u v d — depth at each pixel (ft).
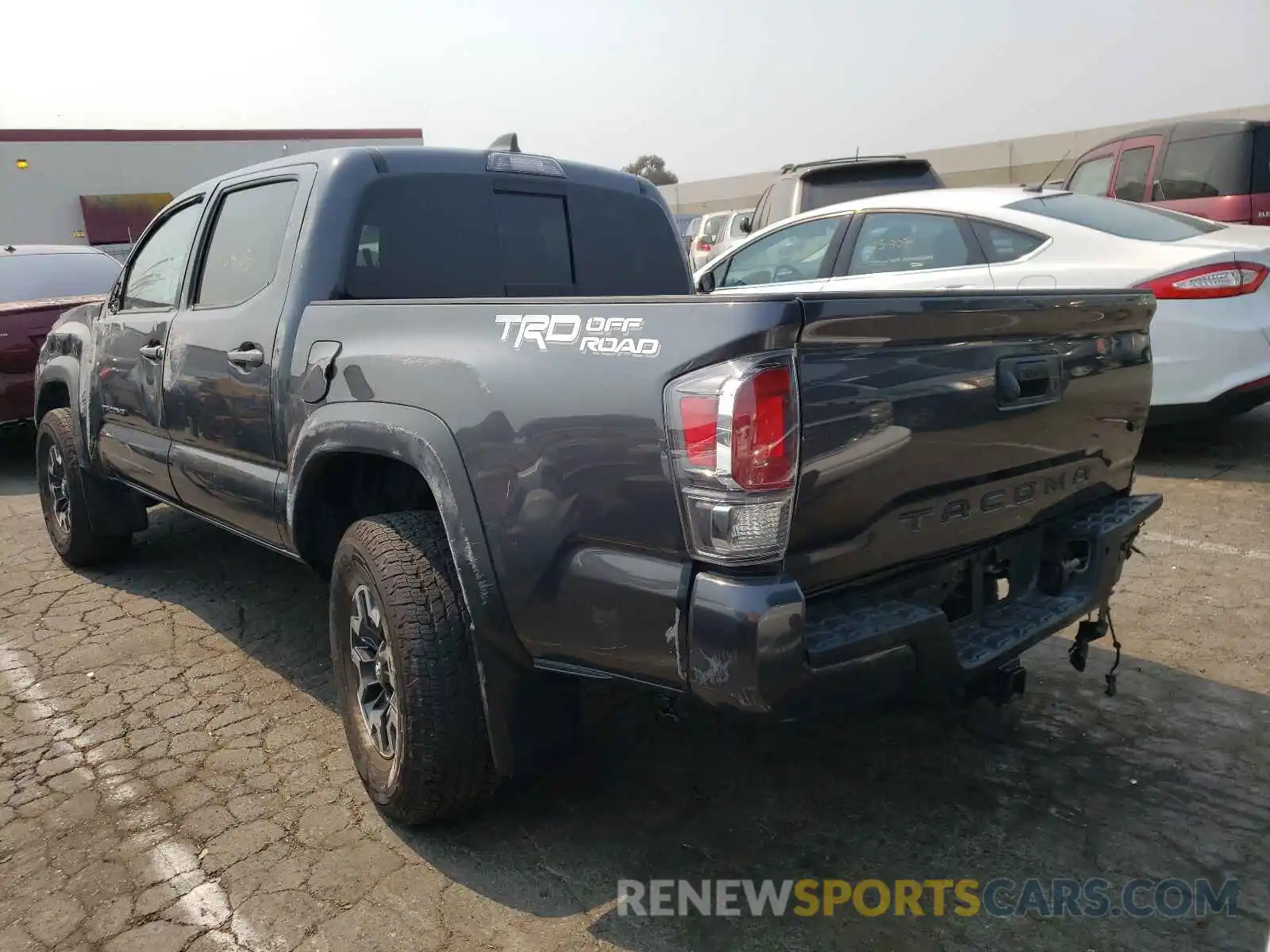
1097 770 9.69
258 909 8.02
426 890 8.20
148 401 13.16
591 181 12.80
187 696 11.92
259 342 10.57
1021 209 19.69
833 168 31.50
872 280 20.88
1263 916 7.64
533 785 9.71
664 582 6.74
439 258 11.11
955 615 8.41
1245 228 20.21
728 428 6.30
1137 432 9.91
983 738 10.36
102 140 81.05
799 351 6.42
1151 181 29.71
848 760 10.05
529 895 8.12
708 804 9.35
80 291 25.48
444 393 8.14
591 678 7.51
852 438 6.80
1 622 14.42
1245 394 17.95
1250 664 11.62
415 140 96.63
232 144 86.63
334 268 10.30
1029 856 8.45
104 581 16.11
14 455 27.53
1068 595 8.96
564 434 7.22
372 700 9.25
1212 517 16.52
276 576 16.12
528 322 7.72
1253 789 9.28
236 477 11.24
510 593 7.62
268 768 10.21
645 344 6.83
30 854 8.85
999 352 7.93
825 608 7.18
